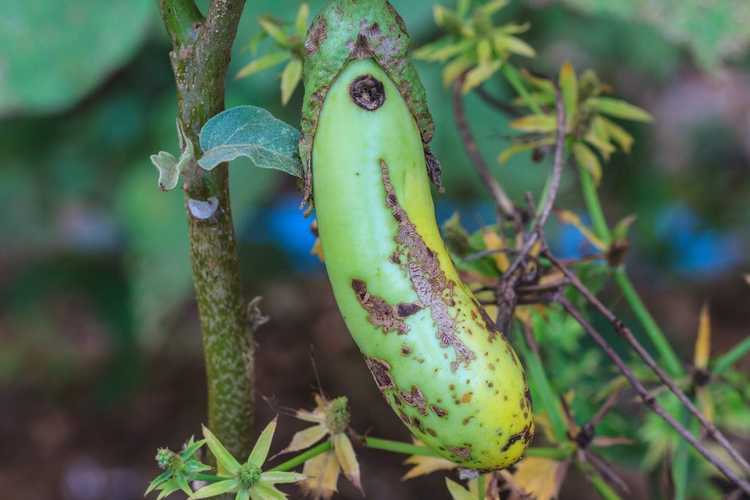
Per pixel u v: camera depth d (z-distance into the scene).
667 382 0.69
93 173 1.39
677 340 1.49
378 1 0.57
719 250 2.01
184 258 1.22
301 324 1.88
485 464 0.56
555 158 0.70
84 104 1.35
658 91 1.74
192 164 0.60
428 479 1.59
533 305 0.73
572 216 0.76
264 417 1.67
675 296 1.94
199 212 0.61
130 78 1.34
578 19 1.33
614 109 0.75
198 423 1.76
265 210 1.74
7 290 1.72
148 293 1.22
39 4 1.12
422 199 0.57
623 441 0.71
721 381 0.79
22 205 1.47
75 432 1.76
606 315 0.68
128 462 1.73
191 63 0.60
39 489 1.68
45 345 1.84
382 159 0.56
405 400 0.56
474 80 0.76
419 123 0.57
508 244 0.75
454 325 0.56
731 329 1.90
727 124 2.12
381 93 0.56
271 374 1.78
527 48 0.76
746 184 2.08
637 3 0.96
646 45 1.35
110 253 1.60
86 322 1.88
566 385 0.82
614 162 1.59
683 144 2.11
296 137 0.58
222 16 0.59
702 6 0.95
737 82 2.12
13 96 1.13
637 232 1.77
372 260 0.56
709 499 0.84
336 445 0.64
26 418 1.79
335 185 0.56
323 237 0.57
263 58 0.74
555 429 0.71
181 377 1.82
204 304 0.64
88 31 1.13
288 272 1.84
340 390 1.74
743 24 0.94
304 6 0.74
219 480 0.60
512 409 0.56
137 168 1.29
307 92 0.57
